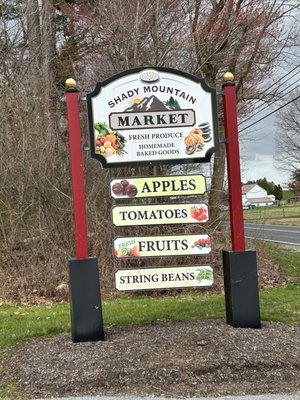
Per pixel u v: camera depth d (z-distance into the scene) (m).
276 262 9.27
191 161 4.14
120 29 8.15
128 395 3.04
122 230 7.14
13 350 3.93
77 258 3.88
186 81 4.14
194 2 8.61
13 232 7.33
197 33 8.69
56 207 7.58
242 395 3.03
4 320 5.16
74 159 3.95
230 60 9.38
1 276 6.97
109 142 4.11
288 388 3.13
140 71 4.12
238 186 4.11
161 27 8.35
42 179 7.59
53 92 9.67
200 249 4.20
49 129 7.97
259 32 9.53
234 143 4.12
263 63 10.05
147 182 4.20
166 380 3.19
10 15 10.59
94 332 3.84
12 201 7.63
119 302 6.20
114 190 4.18
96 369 3.28
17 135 7.88
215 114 4.14
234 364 3.33
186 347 3.55
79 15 9.35
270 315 4.89
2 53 9.94
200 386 3.15
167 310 5.42
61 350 3.66
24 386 3.22
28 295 6.73
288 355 3.47
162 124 4.13
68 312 5.55
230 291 4.05
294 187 46.66
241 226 4.08
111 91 4.11
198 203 4.20
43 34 9.98
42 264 7.17
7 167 7.66
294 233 18.45
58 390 3.15
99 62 8.52
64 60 10.30
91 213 7.27
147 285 4.16
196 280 4.18
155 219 4.19
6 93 8.34
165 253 4.20
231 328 3.95
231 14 9.13
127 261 7.02
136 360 3.38
